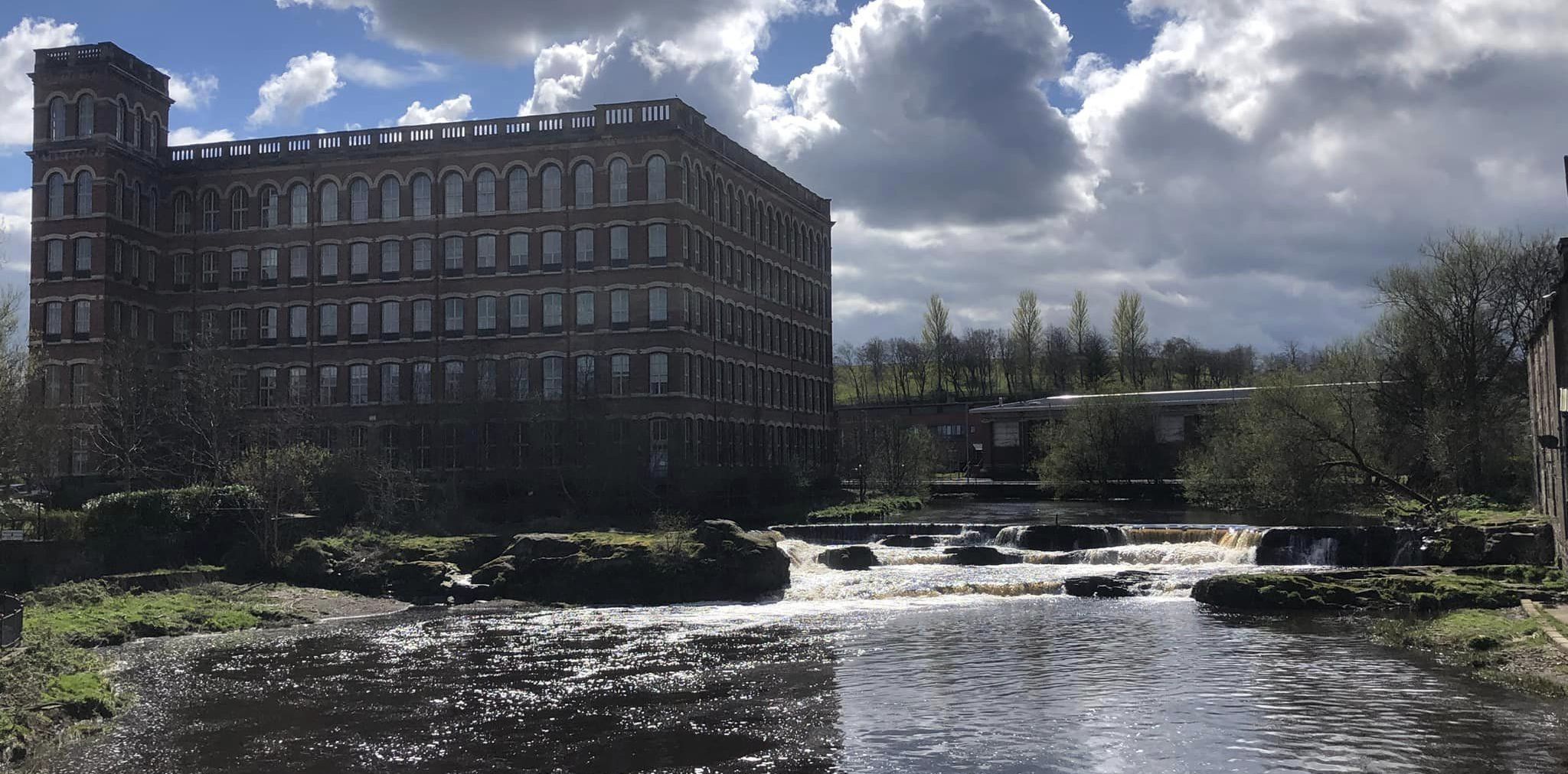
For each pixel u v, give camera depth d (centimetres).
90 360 7444
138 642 3662
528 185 7462
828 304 10056
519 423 6869
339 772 2161
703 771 2139
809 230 9694
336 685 2919
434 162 7588
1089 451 8156
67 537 4731
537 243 7419
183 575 4700
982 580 4744
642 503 6581
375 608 4522
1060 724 2420
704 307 7575
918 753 2225
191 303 7906
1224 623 3703
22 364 5606
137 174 7788
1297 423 6253
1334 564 4809
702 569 4622
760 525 6391
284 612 4244
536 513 6469
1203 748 2219
